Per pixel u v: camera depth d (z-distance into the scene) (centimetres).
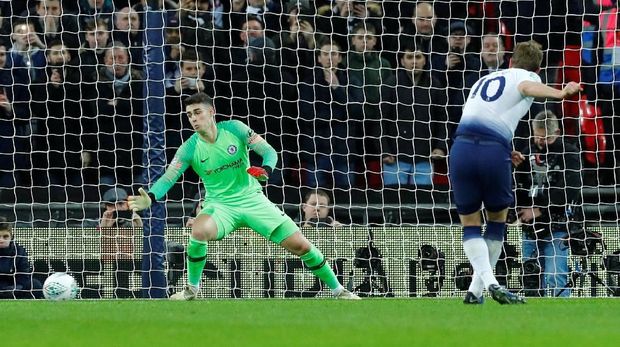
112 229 4275
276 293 4225
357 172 4791
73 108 4838
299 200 4856
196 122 3625
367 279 4291
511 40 5022
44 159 4866
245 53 4884
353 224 4344
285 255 4228
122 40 4812
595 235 4316
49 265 4281
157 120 4231
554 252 4309
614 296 4262
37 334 2372
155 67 4222
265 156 3688
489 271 3177
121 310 3094
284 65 4822
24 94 4791
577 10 4941
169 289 4259
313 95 4819
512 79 3072
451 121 4869
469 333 2295
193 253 3697
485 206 3170
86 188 4819
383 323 2544
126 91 4825
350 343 2123
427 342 2130
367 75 4847
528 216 4378
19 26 4766
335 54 4747
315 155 4672
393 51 4891
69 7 4944
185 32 4825
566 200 4369
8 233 4241
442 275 4291
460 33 4956
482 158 3055
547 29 4972
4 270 4250
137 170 4881
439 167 4850
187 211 4541
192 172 4825
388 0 4912
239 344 2134
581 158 4644
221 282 4212
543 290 4303
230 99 4712
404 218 4631
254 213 3703
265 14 4869
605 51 4966
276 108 4931
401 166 4841
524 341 2152
